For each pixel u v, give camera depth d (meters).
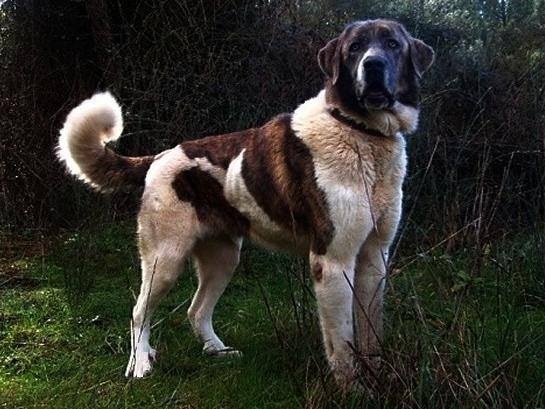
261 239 4.15
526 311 4.30
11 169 7.51
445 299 3.86
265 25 7.29
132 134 6.96
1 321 4.93
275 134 3.95
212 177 4.15
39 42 7.88
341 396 3.34
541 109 6.51
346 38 3.82
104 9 7.65
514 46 8.06
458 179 6.47
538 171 5.90
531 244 5.20
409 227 5.79
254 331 4.59
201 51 7.31
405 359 3.26
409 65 3.87
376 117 3.67
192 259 4.69
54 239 6.62
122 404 3.68
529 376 3.42
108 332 4.67
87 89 7.97
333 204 3.63
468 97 7.08
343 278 3.65
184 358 4.27
